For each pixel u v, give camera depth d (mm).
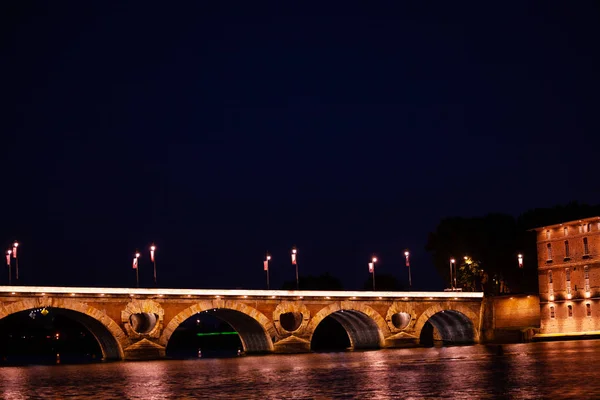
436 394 52344
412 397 51156
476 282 187375
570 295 149500
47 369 102875
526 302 155750
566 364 73688
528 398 47688
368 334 147125
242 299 125562
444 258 187875
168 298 118500
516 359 85375
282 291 129250
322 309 133750
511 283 188250
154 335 117125
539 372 65500
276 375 76375
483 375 65312
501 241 183750
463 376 65312
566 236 151500
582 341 134375
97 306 112812
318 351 141125
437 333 186375
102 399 57594
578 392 49750
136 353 115625
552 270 154000
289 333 129750
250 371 83750
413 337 143375
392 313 142000
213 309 125625
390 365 85312
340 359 104562
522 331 151875
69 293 110125
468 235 183875
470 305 151375
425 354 110125
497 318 153625
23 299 106625
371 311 139625
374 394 54312
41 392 65188
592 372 63406
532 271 182250
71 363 122500
